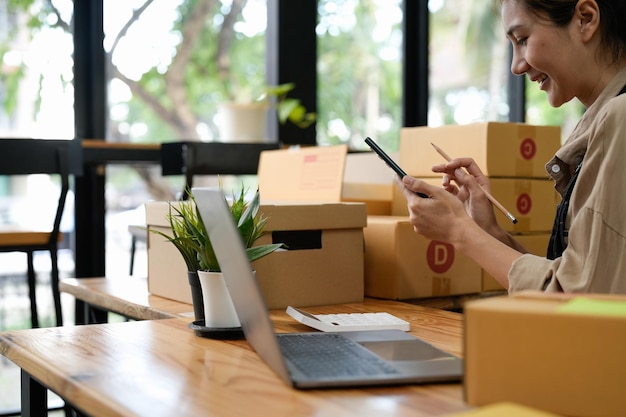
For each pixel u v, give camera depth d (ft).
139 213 9.83
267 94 11.75
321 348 3.49
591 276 3.88
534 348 2.59
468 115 14.75
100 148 9.95
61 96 11.05
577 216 4.01
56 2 10.98
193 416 2.65
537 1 4.46
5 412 8.57
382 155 4.88
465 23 14.62
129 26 11.73
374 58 13.65
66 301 11.46
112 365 3.40
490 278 6.43
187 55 12.65
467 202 5.55
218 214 3.49
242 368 3.31
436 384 3.03
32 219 11.47
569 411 2.55
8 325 11.01
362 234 5.62
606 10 4.42
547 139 7.13
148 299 5.83
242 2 12.74
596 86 4.54
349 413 2.67
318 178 6.79
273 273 5.21
